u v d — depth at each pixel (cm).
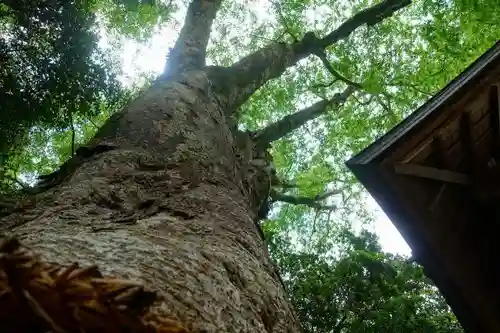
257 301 307
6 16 852
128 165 474
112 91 961
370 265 942
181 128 596
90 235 285
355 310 905
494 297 489
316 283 938
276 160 1872
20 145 973
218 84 962
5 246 171
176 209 391
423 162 455
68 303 169
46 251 242
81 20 894
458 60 1667
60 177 492
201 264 288
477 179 466
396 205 447
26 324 172
